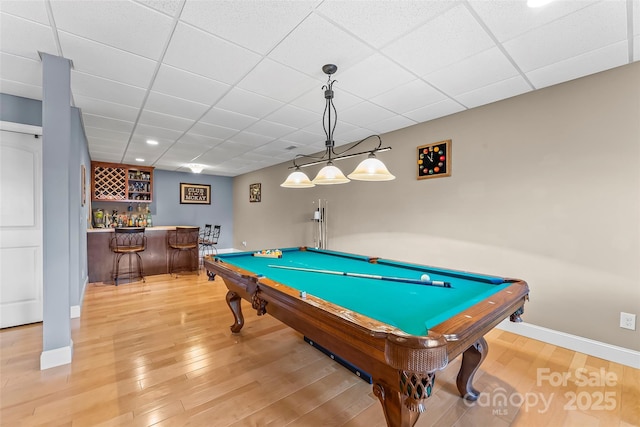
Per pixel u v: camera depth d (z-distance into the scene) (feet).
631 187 6.91
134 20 5.44
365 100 9.18
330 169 7.84
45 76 6.68
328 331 4.35
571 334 7.81
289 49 6.43
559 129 7.98
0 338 8.43
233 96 8.88
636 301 6.87
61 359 7.05
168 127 11.90
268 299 5.90
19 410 5.41
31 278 9.48
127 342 8.35
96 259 15.56
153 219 22.90
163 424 5.08
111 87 8.25
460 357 7.67
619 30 5.68
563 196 7.92
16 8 5.03
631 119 6.91
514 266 8.84
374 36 5.97
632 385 6.20
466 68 7.22
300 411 5.47
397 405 3.79
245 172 24.30
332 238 15.49
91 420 5.16
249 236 23.98
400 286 5.96
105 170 19.70
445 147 10.48
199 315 10.62
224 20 5.46
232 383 6.36
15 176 9.10
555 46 6.25
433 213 10.89
